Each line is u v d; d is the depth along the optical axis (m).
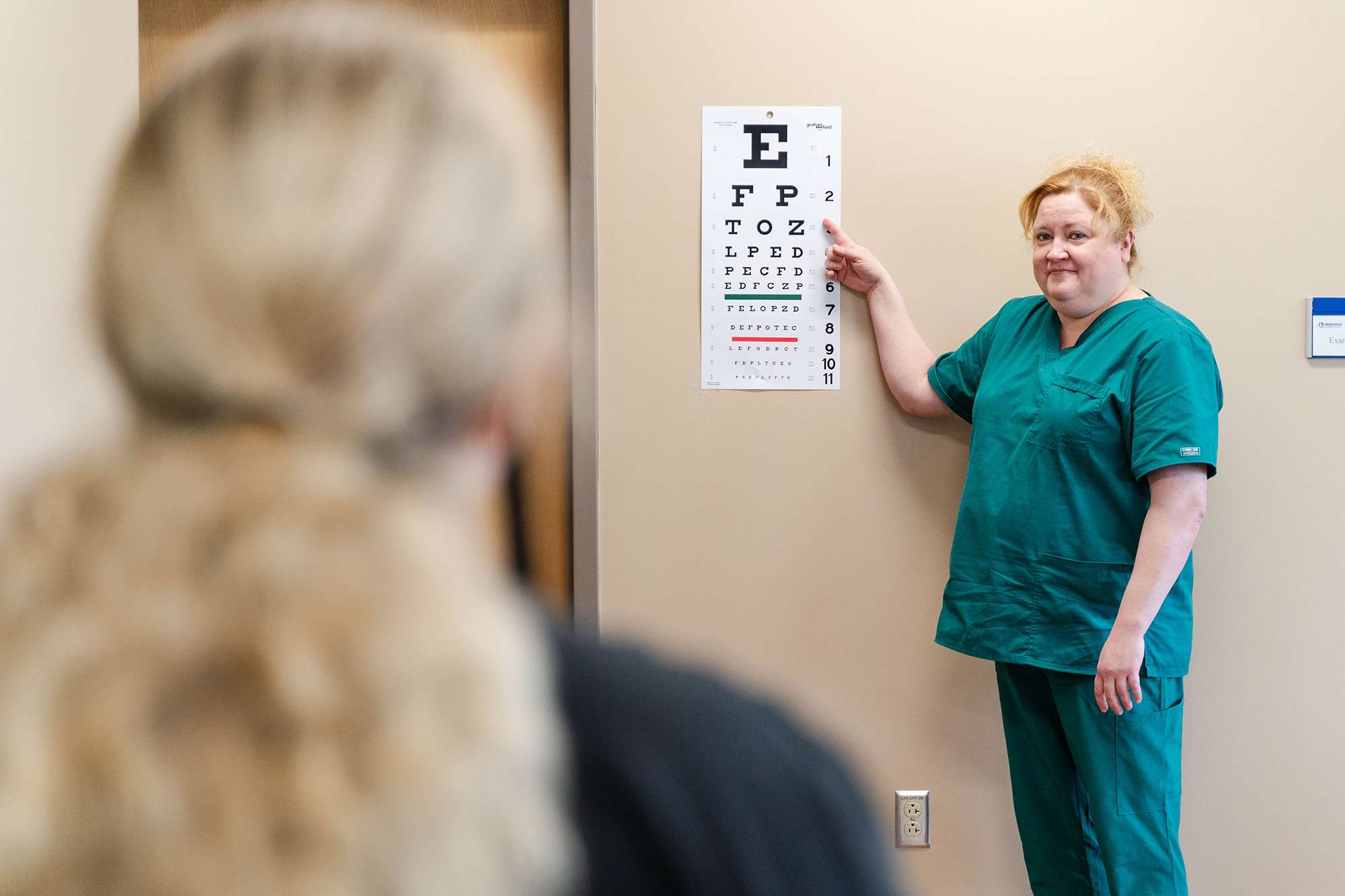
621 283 2.29
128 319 0.38
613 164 2.28
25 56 1.71
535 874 0.37
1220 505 2.29
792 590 2.31
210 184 0.38
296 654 0.34
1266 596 2.29
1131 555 1.99
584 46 2.27
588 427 2.27
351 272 0.37
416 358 0.38
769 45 2.28
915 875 2.32
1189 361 1.94
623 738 0.43
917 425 2.30
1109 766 1.96
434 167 0.39
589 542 2.29
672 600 2.30
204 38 0.44
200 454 0.37
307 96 0.40
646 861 0.42
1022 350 2.12
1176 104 2.27
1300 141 2.26
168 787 0.33
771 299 2.30
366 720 0.34
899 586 2.31
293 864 0.33
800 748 0.45
